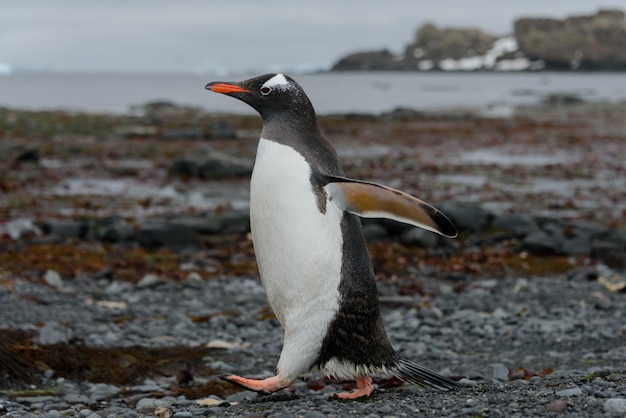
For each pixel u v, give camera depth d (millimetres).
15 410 5750
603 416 4238
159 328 8852
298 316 5387
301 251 5277
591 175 24750
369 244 13820
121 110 62625
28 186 20531
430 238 13867
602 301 10477
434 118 51812
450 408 4656
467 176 24094
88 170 23781
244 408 5262
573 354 8195
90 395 6625
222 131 34688
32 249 13070
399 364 5574
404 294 11125
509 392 5082
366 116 49906
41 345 7594
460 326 9492
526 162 28266
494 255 13367
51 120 42594
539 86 176000
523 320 9711
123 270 12117
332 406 5012
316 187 5340
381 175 23859
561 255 13648
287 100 5648
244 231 14648
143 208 18000
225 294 11062
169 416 5168
